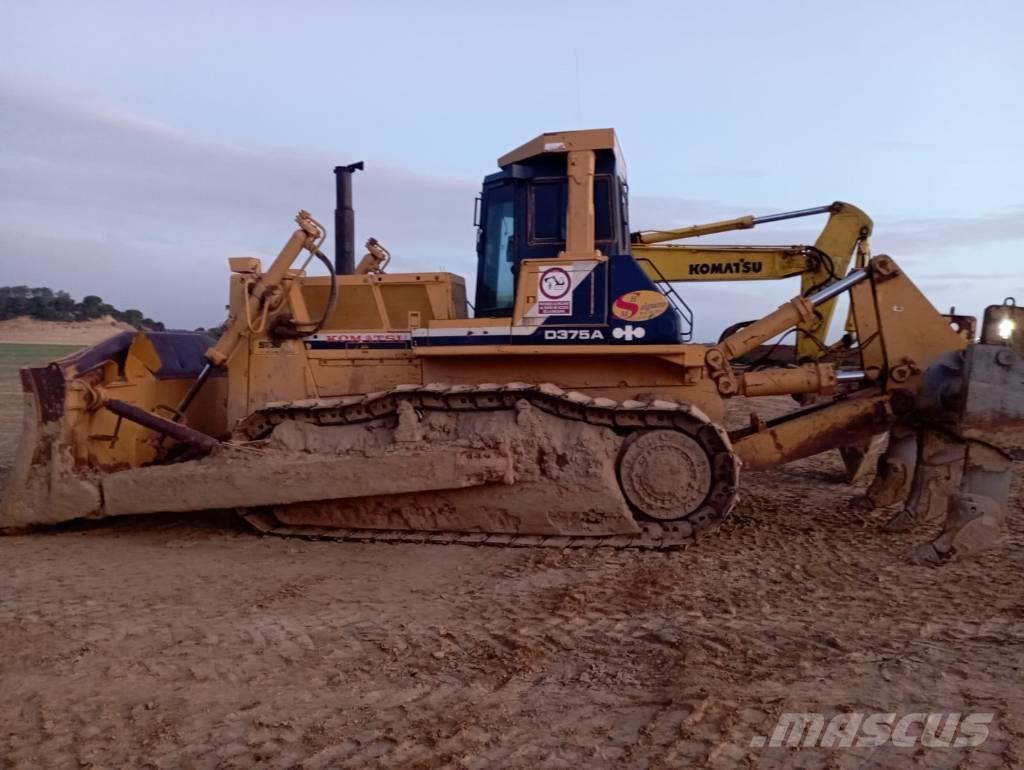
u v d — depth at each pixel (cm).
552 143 790
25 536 792
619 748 367
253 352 836
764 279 1140
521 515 744
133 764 364
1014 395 648
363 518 773
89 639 509
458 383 796
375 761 361
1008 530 777
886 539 749
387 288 843
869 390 802
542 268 762
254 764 361
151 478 764
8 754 376
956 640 491
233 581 635
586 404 725
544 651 484
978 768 343
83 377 800
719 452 725
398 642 500
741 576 632
